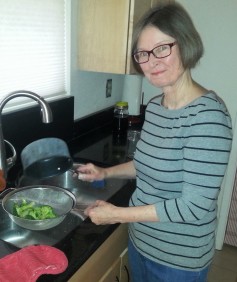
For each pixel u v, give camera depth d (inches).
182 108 35.5
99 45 62.7
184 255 38.0
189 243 37.4
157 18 33.4
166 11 33.4
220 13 75.8
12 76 51.4
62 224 39.7
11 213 38.3
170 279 39.7
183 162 34.1
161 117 38.7
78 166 56.4
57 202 44.1
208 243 38.8
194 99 34.9
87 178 48.3
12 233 37.5
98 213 36.5
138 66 39.3
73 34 63.2
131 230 44.3
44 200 44.6
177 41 33.2
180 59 34.2
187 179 32.9
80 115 72.9
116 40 60.8
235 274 85.0
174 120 36.4
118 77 85.7
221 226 91.4
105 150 66.4
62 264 30.2
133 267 45.4
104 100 81.7
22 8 50.1
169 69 34.5
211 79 81.5
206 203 32.1
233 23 75.4
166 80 35.2
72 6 61.0
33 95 39.5
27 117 54.0
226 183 86.6
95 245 36.1
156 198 38.9
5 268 29.2
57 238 36.8
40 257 31.0
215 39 78.2
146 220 35.0
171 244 38.2
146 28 34.3
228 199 88.3
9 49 49.6
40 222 36.4
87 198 48.9
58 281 29.5
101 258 40.8
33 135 56.4
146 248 40.8
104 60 63.3
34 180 49.6
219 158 31.6
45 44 57.3
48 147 50.5
